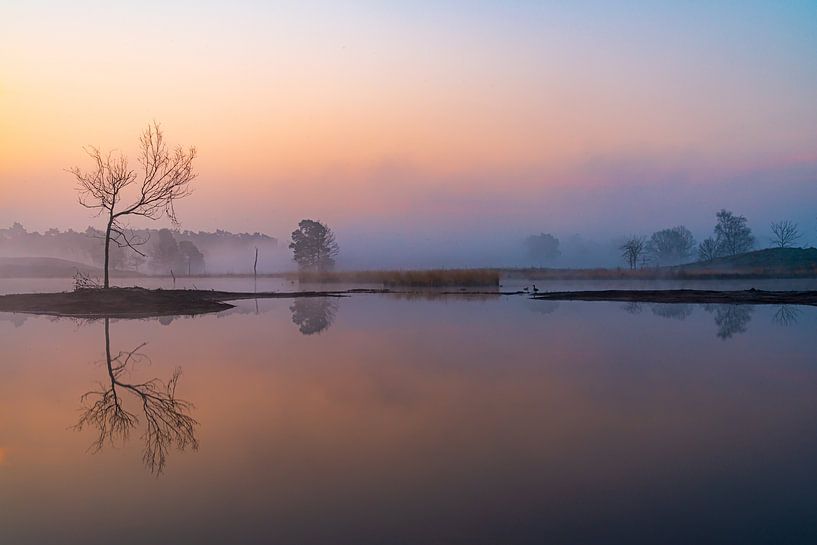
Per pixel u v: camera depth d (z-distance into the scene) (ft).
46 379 32.55
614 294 106.01
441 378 31.78
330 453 19.45
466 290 132.98
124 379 32.35
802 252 238.89
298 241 288.30
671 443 20.39
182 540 13.41
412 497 15.75
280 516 14.64
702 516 14.51
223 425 22.90
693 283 165.99
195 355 40.40
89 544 13.25
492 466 18.15
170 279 252.01
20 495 16.15
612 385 29.89
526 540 13.29
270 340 48.01
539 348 42.83
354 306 85.61
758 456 18.97
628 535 13.51
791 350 41.57
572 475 17.31
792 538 13.33
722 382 30.68
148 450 19.95
